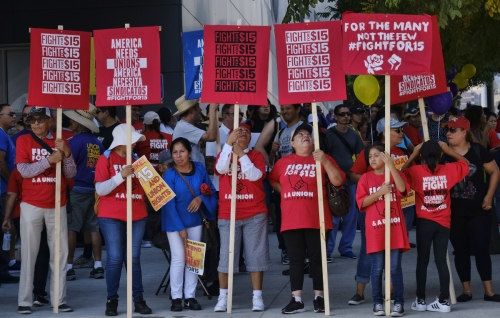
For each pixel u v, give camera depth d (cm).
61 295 784
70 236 977
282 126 1034
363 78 879
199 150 862
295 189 749
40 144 787
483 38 1198
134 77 766
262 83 767
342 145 1014
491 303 781
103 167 767
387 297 727
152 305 817
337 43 752
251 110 1028
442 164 754
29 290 778
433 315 728
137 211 766
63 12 1422
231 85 767
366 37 743
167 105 1409
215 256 869
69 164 786
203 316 748
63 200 792
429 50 743
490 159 789
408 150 1030
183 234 779
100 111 1071
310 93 753
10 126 1012
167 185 751
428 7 1002
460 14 932
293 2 1070
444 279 746
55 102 776
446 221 746
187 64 859
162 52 1409
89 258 1086
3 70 1445
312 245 758
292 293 760
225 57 766
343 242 1114
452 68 1119
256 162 777
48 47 776
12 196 878
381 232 728
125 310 793
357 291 804
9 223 876
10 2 1429
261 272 775
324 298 740
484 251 788
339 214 748
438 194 745
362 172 782
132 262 763
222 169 766
